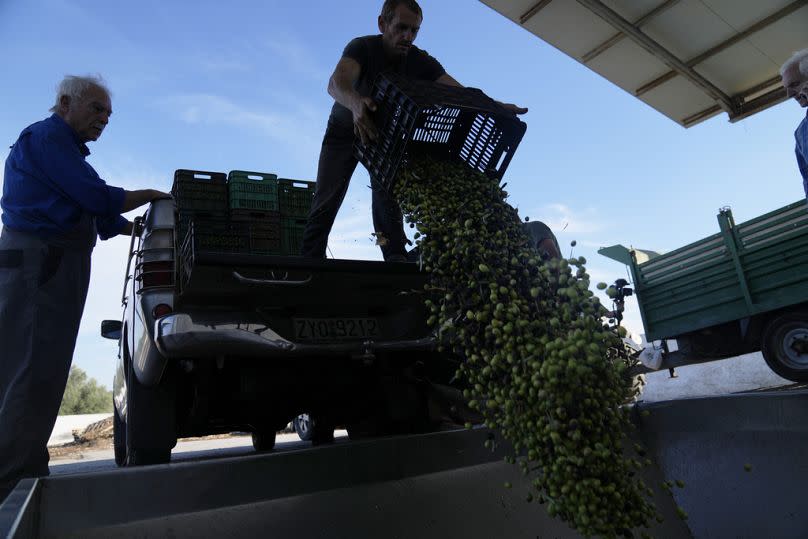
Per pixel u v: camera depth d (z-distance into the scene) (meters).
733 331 8.51
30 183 2.96
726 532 2.10
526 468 1.61
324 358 3.22
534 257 1.89
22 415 2.74
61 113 3.27
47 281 2.91
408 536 1.93
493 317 1.81
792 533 1.91
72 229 3.01
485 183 2.55
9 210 2.95
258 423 3.63
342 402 3.54
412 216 2.48
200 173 3.85
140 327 3.03
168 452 3.08
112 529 1.56
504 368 1.68
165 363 2.95
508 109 3.13
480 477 2.22
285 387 3.12
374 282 3.13
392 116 2.78
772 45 9.25
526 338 1.62
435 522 2.00
